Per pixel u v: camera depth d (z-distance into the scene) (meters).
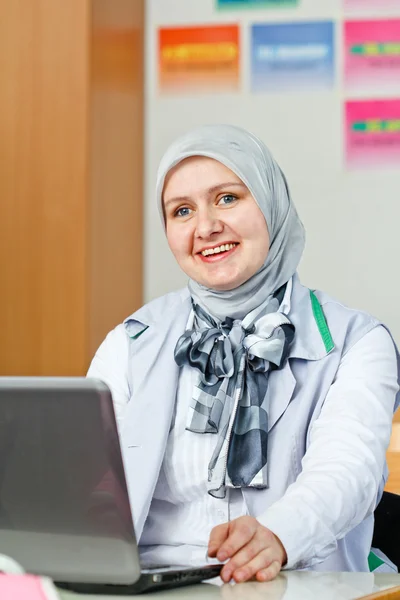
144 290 4.25
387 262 4.07
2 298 3.80
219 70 4.19
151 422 1.94
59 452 1.26
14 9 3.80
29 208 3.79
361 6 4.10
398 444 2.33
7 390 1.27
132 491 1.87
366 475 1.71
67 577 1.30
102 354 2.19
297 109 4.13
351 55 4.10
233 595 1.30
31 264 3.78
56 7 3.78
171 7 4.23
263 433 1.86
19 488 1.30
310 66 4.12
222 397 1.90
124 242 4.07
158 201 2.07
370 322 2.00
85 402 1.24
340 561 1.85
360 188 4.09
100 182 3.84
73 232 3.75
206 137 1.97
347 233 4.09
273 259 2.03
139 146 4.22
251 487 1.85
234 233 1.96
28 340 3.78
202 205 1.96
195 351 1.96
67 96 3.76
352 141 4.09
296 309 2.02
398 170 4.06
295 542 1.50
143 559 1.85
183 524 1.90
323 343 1.95
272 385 1.92
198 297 2.06
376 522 2.06
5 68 3.81
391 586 1.36
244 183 1.95
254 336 1.93
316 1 4.12
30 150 3.79
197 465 1.91
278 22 4.15
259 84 4.16
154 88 4.25
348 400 1.85
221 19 4.19
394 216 4.06
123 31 4.05
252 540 1.46
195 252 1.99
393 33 4.08
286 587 1.36
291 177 4.13
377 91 4.09
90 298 3.75
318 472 1.69
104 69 3.89
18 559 1.33
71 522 1.28
